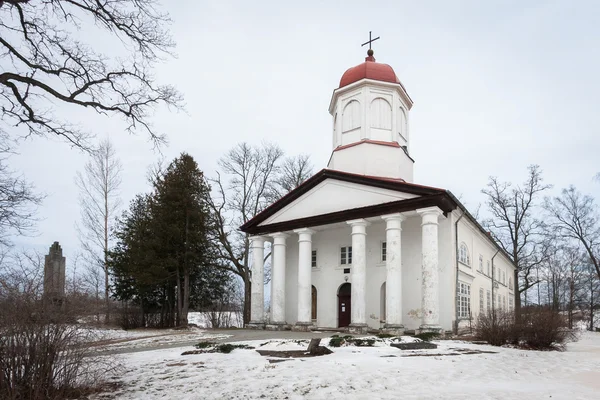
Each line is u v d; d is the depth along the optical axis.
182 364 12.93
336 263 30.97
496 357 14.47
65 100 12.49
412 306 26.73
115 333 29.80
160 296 38.59
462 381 10.32
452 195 24.91
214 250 39.81
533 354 15.87
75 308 8.91
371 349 15.87
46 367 8.27
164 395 8.98
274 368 11.72
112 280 37.97
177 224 36.38
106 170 41.38
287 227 31.00
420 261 26.95
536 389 9.48
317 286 31.58
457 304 25.77
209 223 38.66
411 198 25.25
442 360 13.41
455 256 26.16
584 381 10.65
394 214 25.56
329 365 12.02
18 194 13.43
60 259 23.97
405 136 33.94
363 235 27.12
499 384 10.06
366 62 33.34
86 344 9.05
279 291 31.02
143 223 36.31
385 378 10.34
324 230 31.36
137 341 22.67
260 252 32.94
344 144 32.91
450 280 25.61
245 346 16.64
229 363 12.84
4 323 8.01
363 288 26.55
